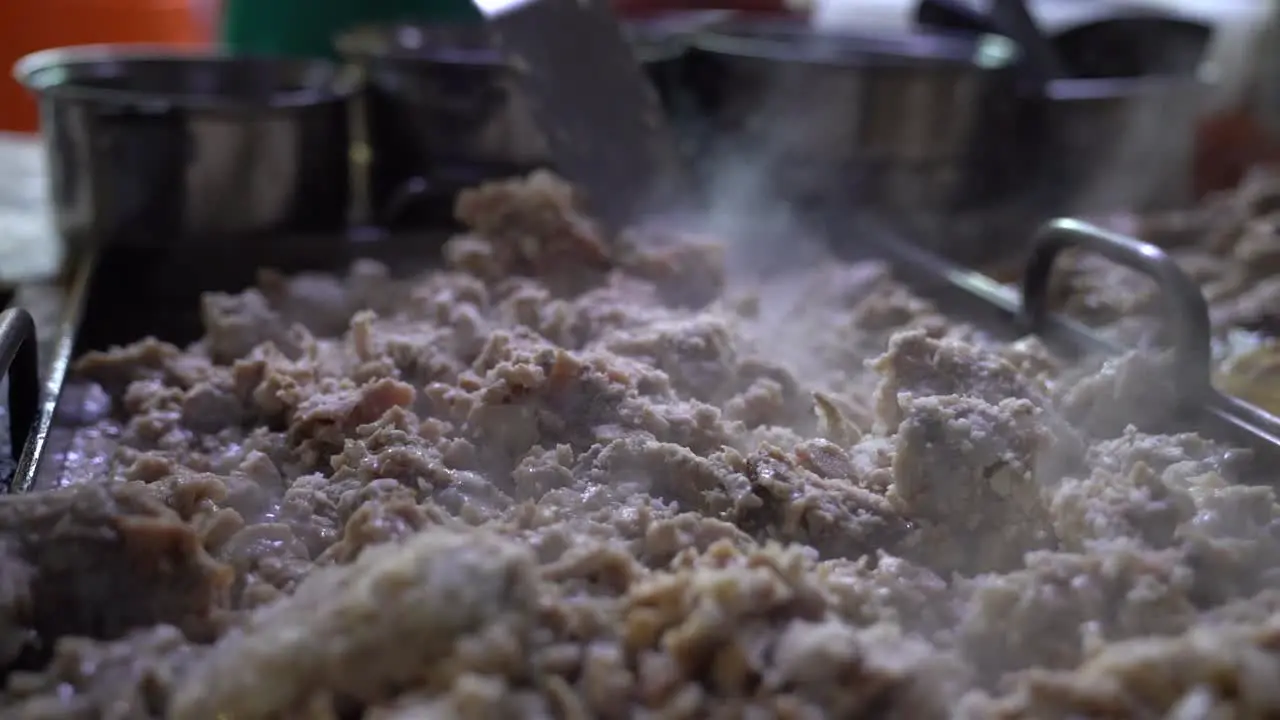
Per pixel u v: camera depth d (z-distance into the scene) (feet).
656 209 3.84
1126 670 2.07
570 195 3.67
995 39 4.58
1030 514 2.63
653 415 2.85
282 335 3.35
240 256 3.71
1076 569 2.42
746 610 2.19
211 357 3.32
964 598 2.53
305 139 3.81
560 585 2.36
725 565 2.37
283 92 4.22
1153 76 4.88
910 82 4.02
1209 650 2.04
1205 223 4.29
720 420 2.92
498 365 2.93
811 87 4.02
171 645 2.29
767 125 4.09
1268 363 3.43
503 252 3.56
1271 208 4.18
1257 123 5.41
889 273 3.77
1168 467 2.77
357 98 4.16
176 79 4.17
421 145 3.96
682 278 3.56
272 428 3.01
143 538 2.40
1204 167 5.17
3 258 4.01
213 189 3.73
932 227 4.18
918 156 4.12
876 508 2.65
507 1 3.69
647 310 3.38
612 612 2.28
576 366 2.90
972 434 2.62
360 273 3.58
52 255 4.06
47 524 2.40
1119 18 4.80
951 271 3.65
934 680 2.19
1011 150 4.41
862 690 2.10
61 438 3.00
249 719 2.06
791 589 2.29
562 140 3.75
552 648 2.16
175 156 3.68
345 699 2.07
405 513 2.53
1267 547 2.53
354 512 2.58
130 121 3.64
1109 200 4.53
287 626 2.14
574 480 2.72
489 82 3.85
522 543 2.49
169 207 3.72
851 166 4.09
